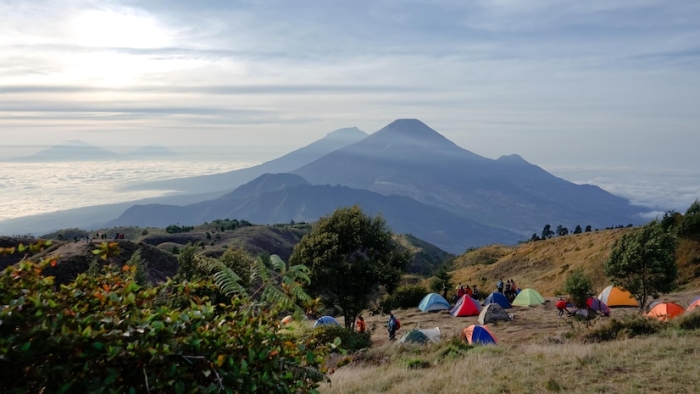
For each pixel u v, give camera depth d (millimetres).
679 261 36594
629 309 28250
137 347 3307
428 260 130500
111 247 4016
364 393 10156
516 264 61406
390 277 26078
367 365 15078
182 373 3391
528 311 31422
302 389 4039
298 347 4121
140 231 106500
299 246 27250
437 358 14211
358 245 26375
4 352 2904
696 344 11820
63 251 40375
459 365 11953
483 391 9320
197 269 19078
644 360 10836
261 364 3816
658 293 26484
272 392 3773
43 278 3617
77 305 3607
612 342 13516
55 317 3285
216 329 3826
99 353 3238
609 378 9750
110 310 3652
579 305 26234
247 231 108062
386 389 10562
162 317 3658
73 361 3207
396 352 15961
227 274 6285
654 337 13805
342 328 19203
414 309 35969
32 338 3098
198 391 3506
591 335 16250
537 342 17422
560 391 9047
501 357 12531
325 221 27359
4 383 3033
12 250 3609
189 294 4414
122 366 3334
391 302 38406
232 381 3590
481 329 18203
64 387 3115
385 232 27812
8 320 3107
